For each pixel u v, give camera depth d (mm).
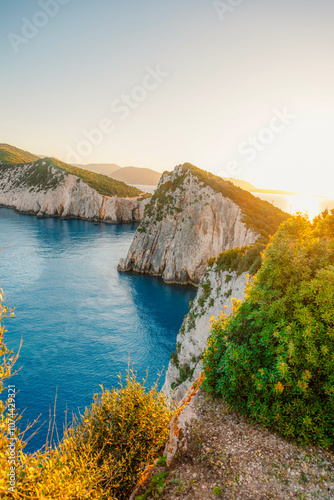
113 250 115875
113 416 10398
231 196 87438
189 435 9195
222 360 10156
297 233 10305
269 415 8727
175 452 8984
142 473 8930
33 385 39188
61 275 84562
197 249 86812
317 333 8312
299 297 8930
